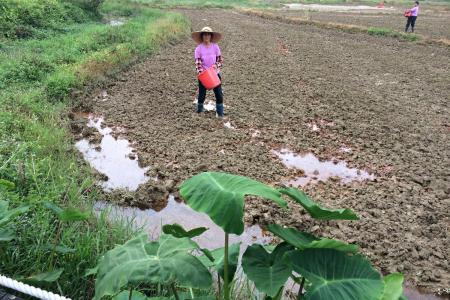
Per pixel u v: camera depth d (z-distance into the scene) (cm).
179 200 536
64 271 343
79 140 700
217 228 485
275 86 1034
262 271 251
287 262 244
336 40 1789
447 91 1037
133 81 1041
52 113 742
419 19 2645
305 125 778
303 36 1880
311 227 477
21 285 272
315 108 870
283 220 488
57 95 853
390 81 1116
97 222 423
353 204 520
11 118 645
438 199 539
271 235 470
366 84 1077
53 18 1625
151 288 341
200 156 639
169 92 965
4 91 805
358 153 669
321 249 249
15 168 484
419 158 655
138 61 1226
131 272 235
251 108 858
